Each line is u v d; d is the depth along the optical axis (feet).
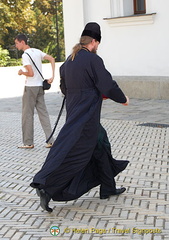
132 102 35.91
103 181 14.34
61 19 134.21
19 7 116.67
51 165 12.70
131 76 38.99
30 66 21.86
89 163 13.88
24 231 12.67
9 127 29.63
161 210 13.58
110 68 40.45
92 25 13.41
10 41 124.47
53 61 22.57
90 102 13.06
